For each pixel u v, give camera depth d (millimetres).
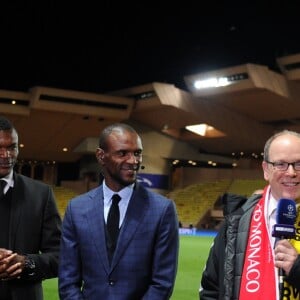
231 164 42969
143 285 3404
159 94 33094
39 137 37375
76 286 3510
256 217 3014
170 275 3420
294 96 29938
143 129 39250
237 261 2957
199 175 42781
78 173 45594
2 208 3902
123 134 3477
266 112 33406
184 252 20172
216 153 41938
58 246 4012
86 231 3492
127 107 35906
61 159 41844
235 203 3205
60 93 33438
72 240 3564
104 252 3424
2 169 3834
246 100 32062
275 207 2977
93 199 3594
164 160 40812
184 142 41031
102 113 35188
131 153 3480
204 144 40094
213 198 39531
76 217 3562
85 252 3471
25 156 40656
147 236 3438
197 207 39281
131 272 3379
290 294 2701
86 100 34469
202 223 38500
